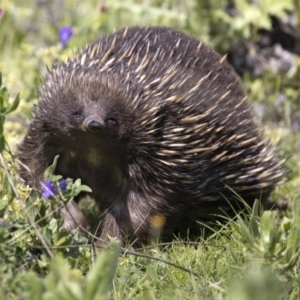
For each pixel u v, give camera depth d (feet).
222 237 31.58
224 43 55.67
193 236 34.35
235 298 20.95
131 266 28.22
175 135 32.27
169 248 32.73
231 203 36.11
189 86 33.12
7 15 58.80
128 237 33.42
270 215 25.67
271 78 53.93
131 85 31.78
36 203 28.48
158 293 26.71
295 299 25.04
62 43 47.11
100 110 31.17
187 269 26.86
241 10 54.65
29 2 64.44
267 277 21.18
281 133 47.73
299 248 26.91
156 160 32.27
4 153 37.73
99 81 31.68
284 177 39.81
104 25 57.16
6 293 23.07
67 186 27.14
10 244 25.49
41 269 25.72
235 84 36.73
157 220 33.06
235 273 26.08
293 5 53.78
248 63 56.24
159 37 34.86
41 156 33.27
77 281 21.88
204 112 33.19
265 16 53.93
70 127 31.63
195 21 54.85
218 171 34.50
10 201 26.53
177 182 32.81
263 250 25.57
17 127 42.75
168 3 56.39
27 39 59.88
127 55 33.04
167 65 33.19
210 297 24.36
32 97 48.19
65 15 61.16
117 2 56.03
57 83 32.42
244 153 35.55
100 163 32.94
